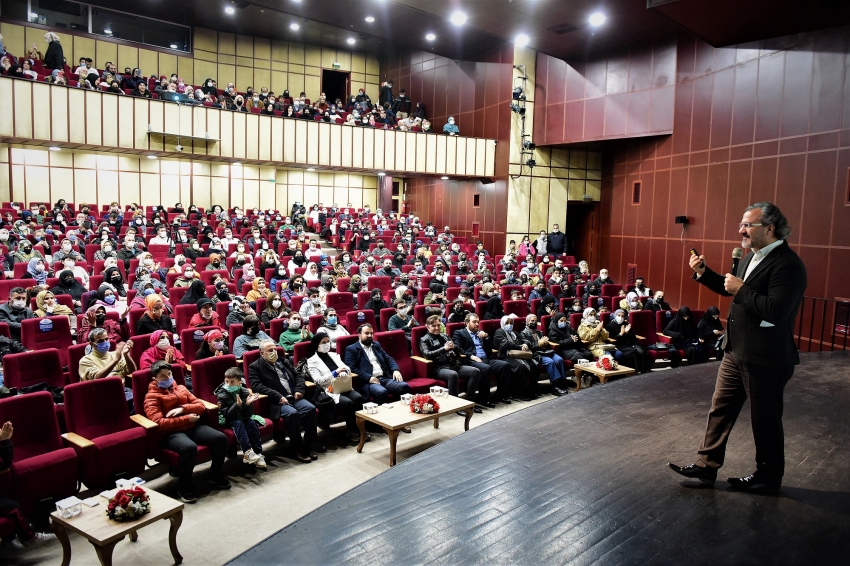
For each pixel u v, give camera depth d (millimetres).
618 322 8797
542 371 7781
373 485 2996
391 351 6789
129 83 14695
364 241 14406
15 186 15375
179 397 4855
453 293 10477
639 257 13938
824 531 2432
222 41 19609
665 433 3674
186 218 14773
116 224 12852
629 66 13758
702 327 9188
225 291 8328
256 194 19219
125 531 3434
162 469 5074
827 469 3072
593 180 17203
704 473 2877
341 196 20734
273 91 20484
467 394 7492
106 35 17672
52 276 8812
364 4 13539
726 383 2781
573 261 15422
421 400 5637
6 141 12734
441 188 19109
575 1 11031
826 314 9062
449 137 16906
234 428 4953
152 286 8367
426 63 19672
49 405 4293
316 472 5180
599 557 2258
